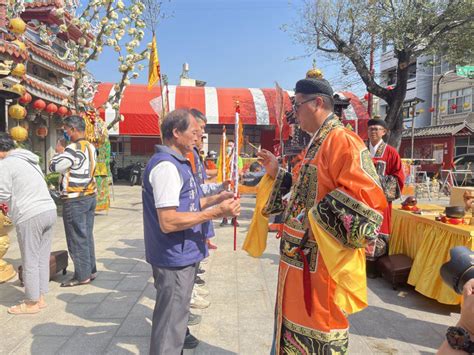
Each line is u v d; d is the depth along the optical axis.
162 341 2.21
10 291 4.09
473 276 1.59
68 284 4.25
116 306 3.74
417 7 9.86
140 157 19.11
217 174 5.18
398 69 10.58
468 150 19.83
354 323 3.46
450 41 10.55
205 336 3.17
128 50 8.27
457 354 1.46
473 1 9.36
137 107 16.80
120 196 13.12
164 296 2.24
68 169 4.11
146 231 2.29
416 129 22.36
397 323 3.47
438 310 3.77
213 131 18.31
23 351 2.90
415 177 15.27
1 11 6.21
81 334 3.17
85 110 8.71
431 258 3.88
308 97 2.01
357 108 16.84
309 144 2.03
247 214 9.63
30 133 10.84
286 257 2.02
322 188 1.88
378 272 4.70
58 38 11.28
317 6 11.04
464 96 23.41
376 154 4.59
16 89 5.43
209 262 5.29
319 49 11.53
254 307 3.77
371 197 1.69
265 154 2.38
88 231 4.35
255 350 2.95
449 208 3.88
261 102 17.88
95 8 7.95
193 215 2.11
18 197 3.43
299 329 1.93
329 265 1.74
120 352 2.90
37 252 3.53
